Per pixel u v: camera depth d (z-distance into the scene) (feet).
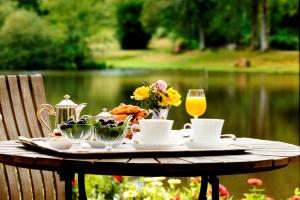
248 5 163.73
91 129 9.65
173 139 9.83
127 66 165.07
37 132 12.95
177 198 13.80
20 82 12.85
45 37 165.07
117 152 8.65
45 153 8.99
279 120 50.31
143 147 9.11
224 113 55.77
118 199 16.37
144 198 15.40
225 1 164.96
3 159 8.82
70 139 9.59
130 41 189.88
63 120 10.61
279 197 21.54
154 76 120.37
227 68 143.64
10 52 162.61
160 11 174.70
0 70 160.56
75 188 16.10
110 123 9.33
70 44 172.14
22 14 163.94
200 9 168.86
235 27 168.14
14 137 12.37
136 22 187.83
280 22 167.43
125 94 78.84
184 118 45.24
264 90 83.51
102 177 16.84
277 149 9.88
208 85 93.25
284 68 138.10
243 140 11.23
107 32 185.26
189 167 8.18
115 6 184.65
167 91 11.64
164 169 8.15
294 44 165.48
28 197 12.16
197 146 9.35
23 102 12.83
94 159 8.41
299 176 24.93
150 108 11.64
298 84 95.30
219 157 8.87
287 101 67.87
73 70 161.38
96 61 175.94
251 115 54.03
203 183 10.97
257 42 163.22
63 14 175.83
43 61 165.89
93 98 72.84
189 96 12.10
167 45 194.39
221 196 14.06
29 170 12.30
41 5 180.04
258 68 140.15
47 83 101.60
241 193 21.88
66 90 85.66
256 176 25.02
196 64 155.53
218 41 175.52
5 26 162.20
